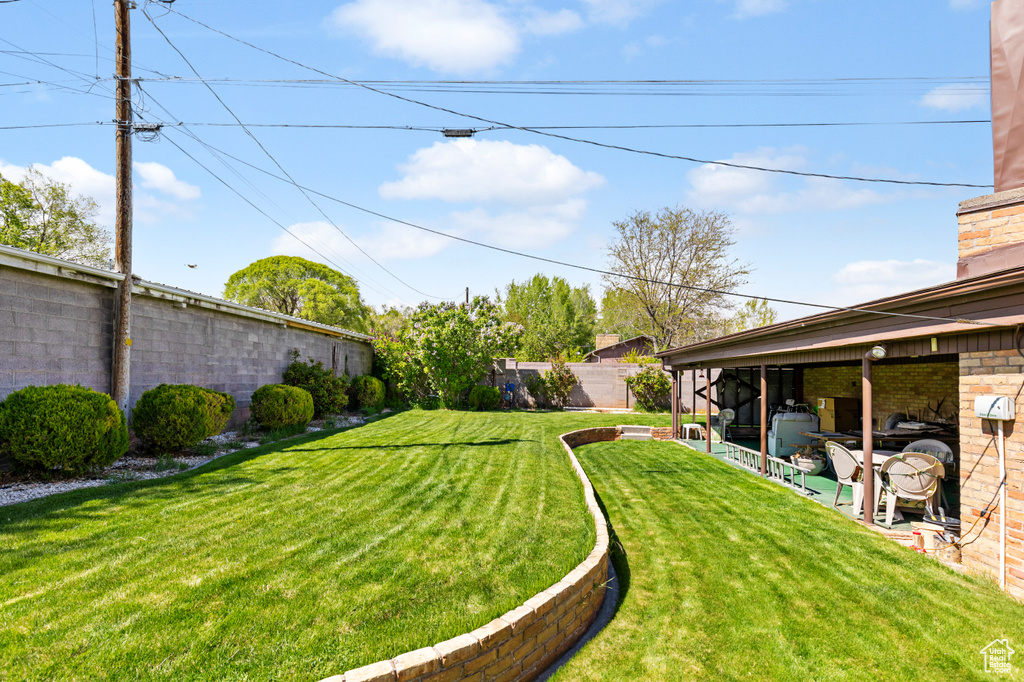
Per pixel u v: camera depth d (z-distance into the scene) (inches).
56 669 96.0
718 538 214.8
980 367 175.5
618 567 186.2
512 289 1911.9
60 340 279.9
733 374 647.8
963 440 183.0
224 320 430.6
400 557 161.8
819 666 123.6
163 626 112.9
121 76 318.7
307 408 461.1
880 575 174.1
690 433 538.9
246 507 207.2
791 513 252.1
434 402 782.5
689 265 1071.6
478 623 118.3
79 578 135.0
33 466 239.0
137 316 334.6
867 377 229.1
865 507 230.5
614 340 1464.1
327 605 126.3
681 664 125.3
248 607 123.3
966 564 181.3
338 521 194.7
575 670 124.7
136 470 274.7
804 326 249.3
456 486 262.1
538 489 265.0
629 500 279.6
